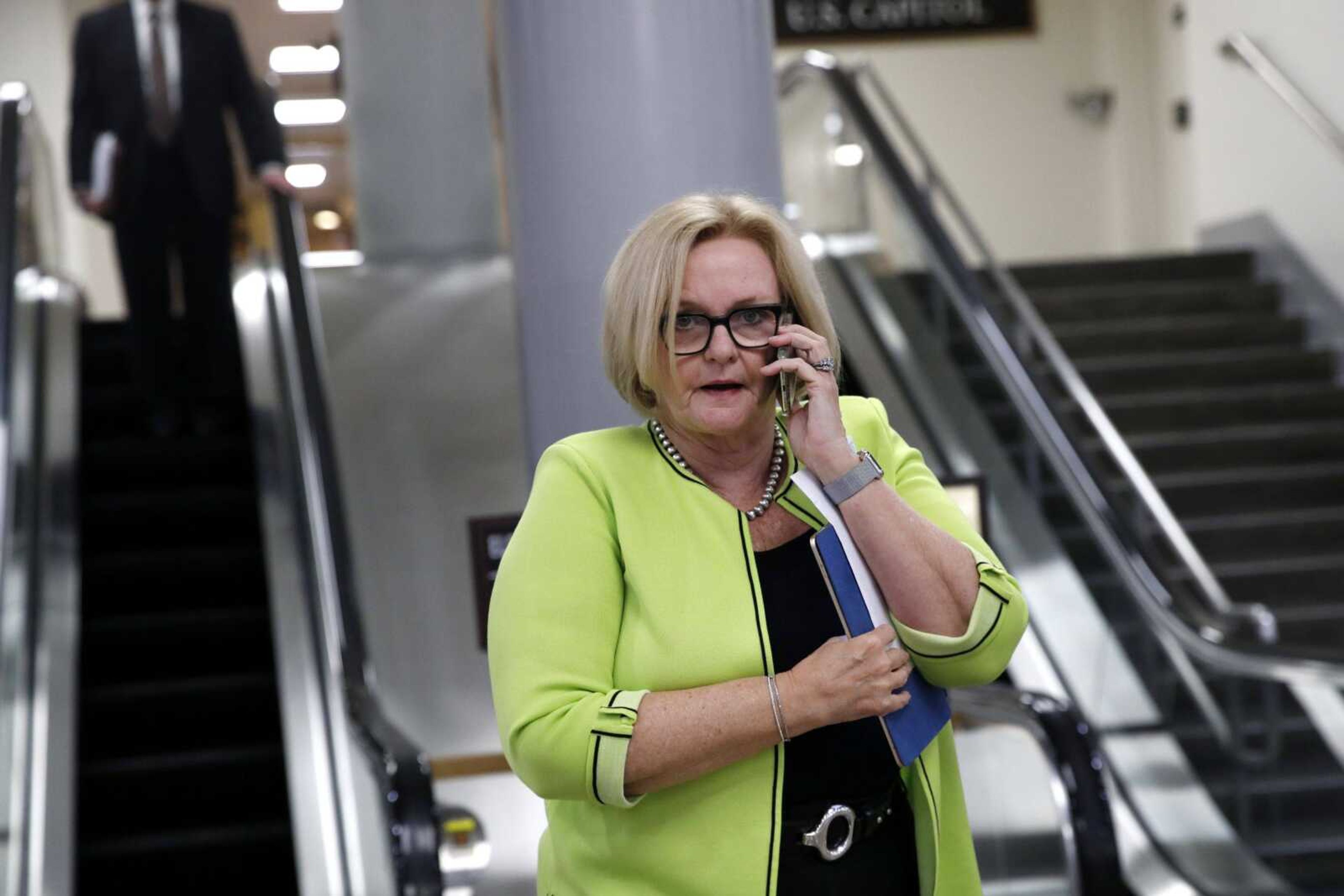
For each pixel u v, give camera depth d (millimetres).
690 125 3078
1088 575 6242
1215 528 6770
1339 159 8133
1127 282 9016
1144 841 5309
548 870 1647
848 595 1500
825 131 8492
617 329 1557
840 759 1523
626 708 1434
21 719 5223
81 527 6590
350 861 4746
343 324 7730
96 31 6199
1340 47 8148
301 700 5414
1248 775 5562
